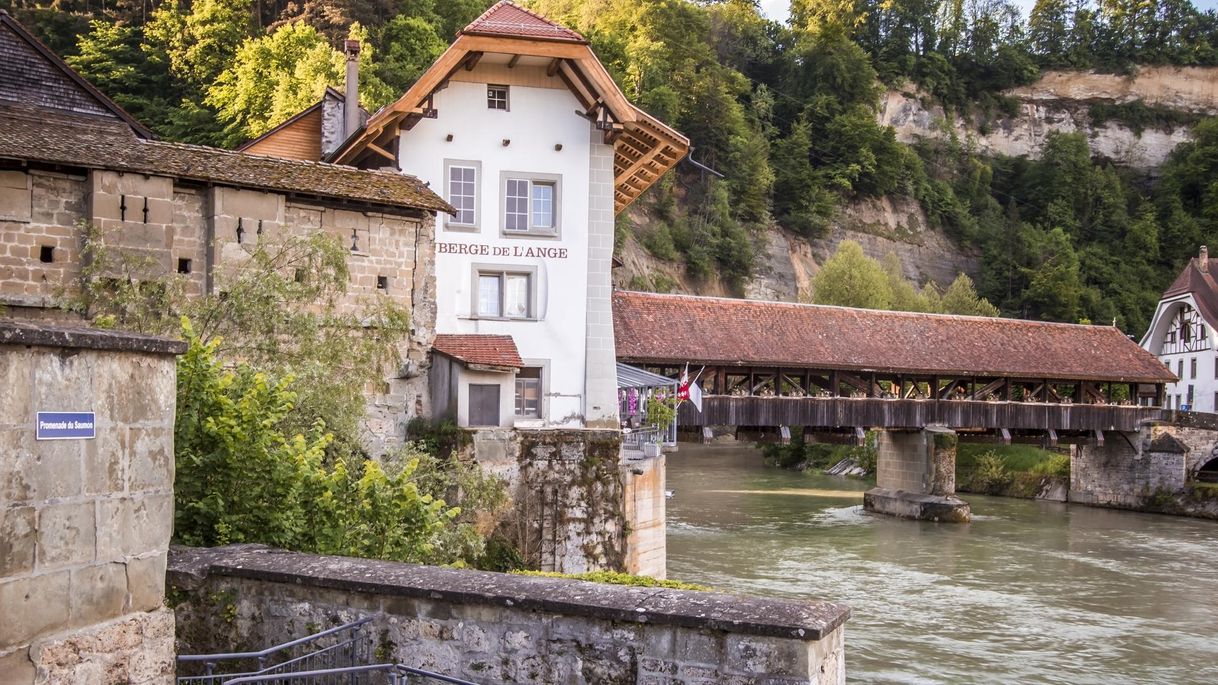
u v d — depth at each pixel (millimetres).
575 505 20406
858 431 37375
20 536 4844
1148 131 124375
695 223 83562
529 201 23312
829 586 25875
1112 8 131250
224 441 9562
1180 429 44125
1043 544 33781
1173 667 19672
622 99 22812
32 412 4898
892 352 37750
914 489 39844
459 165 22938
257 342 13742
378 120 22094
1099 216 113438
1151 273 107062
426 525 10852
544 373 23141
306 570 7363
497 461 19938
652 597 6527
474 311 22859
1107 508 46062
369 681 7004
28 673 4883
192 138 48281
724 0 120312
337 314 19000
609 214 23609
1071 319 96938
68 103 21094
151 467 5559
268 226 18234
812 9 125375
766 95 103188
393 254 19953
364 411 14625
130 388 5441
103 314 15367
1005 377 39938
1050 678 18781
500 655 6707
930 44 126188
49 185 16453
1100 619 23391
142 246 16969
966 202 109250
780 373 36125
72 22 62188
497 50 22094
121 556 5379
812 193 93062
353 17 59000
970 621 22844
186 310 13828
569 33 22609
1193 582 27688
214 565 7582
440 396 20562
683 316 34500
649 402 26125
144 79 56375
